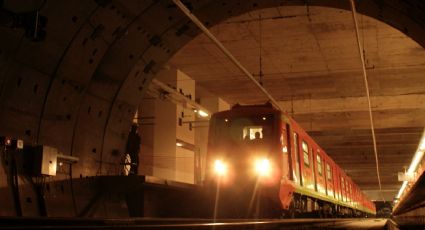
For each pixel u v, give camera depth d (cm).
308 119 3250
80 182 1164
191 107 2406
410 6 1185
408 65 2328
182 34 1430
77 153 1170
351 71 2433
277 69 2409
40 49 991
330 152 4419
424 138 2609
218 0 1399
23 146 992
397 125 3391
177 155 2183
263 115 1428
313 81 2612
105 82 1244
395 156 4591
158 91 2103
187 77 2477
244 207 1400
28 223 595
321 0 1443
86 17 1078
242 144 1422
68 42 1057
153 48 1368
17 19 829
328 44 2073
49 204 1038
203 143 2545
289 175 1427
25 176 994
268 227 978
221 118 1473
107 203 1242
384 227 2017
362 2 1365
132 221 716
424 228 842
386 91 2794
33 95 1012
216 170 1431
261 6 1486
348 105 2948
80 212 1138
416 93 2828
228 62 2300
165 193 1442
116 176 1227
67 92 1108
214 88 2748
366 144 4059
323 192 1933
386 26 1864
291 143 1472
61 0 995
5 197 934
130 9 1184
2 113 938
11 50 929
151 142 2102
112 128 1318
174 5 1280
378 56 2202
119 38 1218
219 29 1900
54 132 1084
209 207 1440
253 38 2005
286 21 1833
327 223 1514
